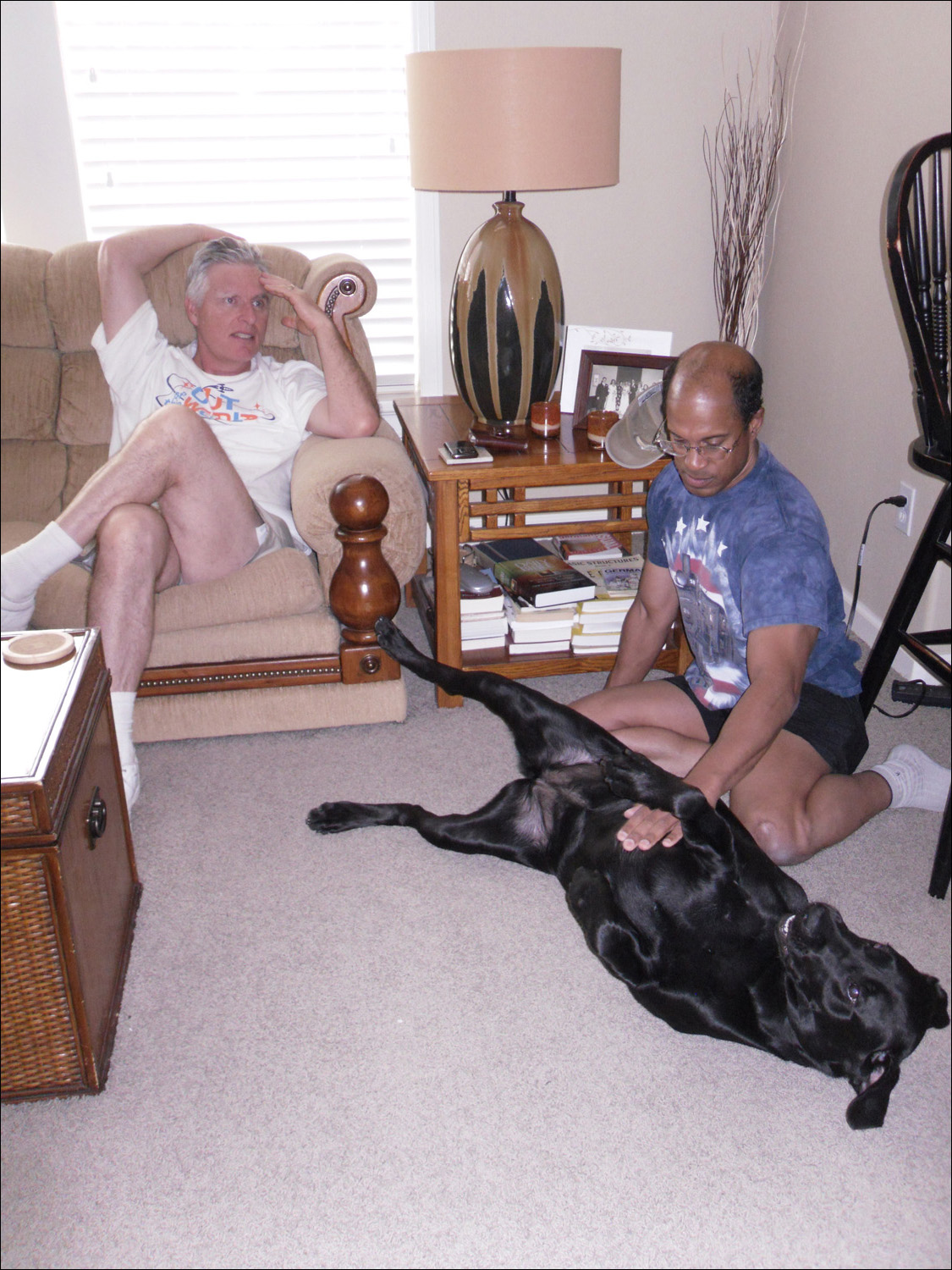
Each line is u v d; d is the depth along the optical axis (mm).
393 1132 1371
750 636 1612
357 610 2125
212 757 2203
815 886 1807
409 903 1784
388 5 2820
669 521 1838
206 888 1815
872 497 2621
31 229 2875
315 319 2275
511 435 2383
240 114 2861
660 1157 1342
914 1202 1288
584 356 2363
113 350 2316
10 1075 1371
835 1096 1435
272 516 2332
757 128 3006
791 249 2980
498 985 1611
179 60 2797
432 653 2623
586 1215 1268
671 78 2941
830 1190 1302
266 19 2785
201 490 2102
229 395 2346
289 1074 1454
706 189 3076
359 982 1614
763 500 1663
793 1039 1396
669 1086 1444
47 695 1401
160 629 2104
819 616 1589
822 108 2723
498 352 2291
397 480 2127
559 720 1769
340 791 2088
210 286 2250
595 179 2162
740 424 1538
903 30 2287
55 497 2492
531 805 1799
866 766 2139
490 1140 1360
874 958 1291
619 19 2861
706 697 1893
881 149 2424
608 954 1484
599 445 2287
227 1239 1241
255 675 2166
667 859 1503
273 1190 1297
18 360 2475
